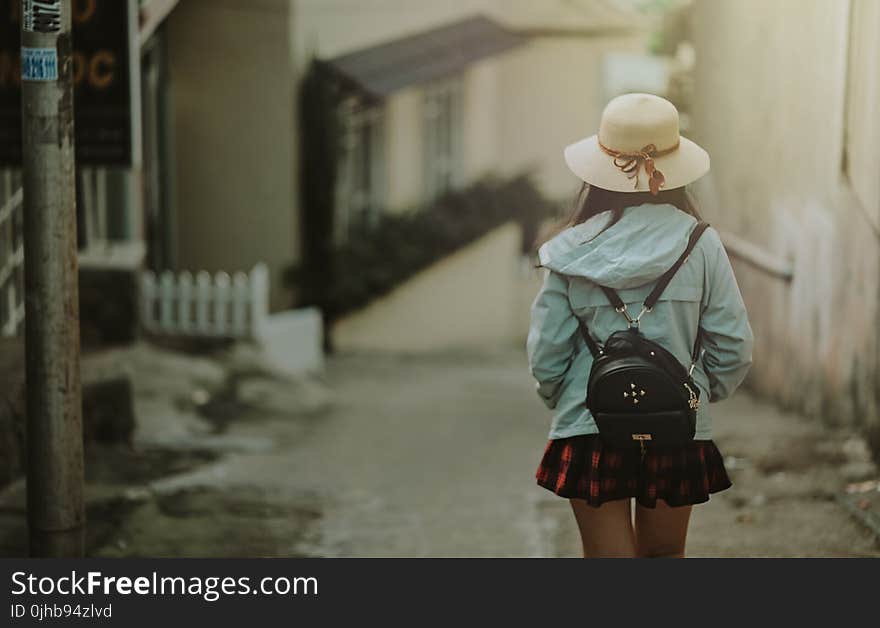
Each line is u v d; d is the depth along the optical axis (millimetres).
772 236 10492
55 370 4637
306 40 15914
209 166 15875
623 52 21203
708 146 13594
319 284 16234
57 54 4512
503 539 6488
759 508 6426
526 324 20281
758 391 11195
